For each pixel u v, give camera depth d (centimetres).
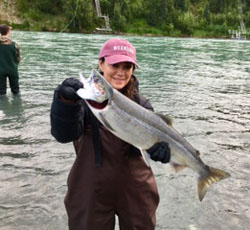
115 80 300
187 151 309
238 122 830
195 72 1688
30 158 559
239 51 3397
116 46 296
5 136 648
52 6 7294
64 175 508
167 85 1271
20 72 1392
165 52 2808
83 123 280
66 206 307
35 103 904
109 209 297
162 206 439
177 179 514
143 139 279
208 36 8769
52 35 4725
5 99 937
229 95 1153
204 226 404
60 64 1686
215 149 636
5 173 502
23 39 3409
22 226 386
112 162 286
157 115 292
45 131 688
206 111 912
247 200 467
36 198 443
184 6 10156
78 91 240
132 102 274
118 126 264
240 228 404
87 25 7131
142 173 299
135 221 301
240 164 579
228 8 10975
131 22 8412
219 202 457
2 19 6838
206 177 323
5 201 431
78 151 298
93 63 1777
